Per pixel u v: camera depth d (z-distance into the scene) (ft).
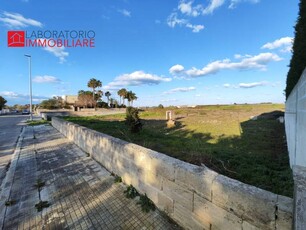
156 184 9.55
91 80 187.93
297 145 13.38
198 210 7.22
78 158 19.54
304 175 4.45
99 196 11.27
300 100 12.49
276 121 60.85
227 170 11.60
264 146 25.63
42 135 36.94
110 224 8.72
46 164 18.06
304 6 15.52
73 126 27.96
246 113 105.09
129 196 10.82
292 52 19.75
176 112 114.01
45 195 11.80
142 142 19.19
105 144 15.94
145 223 8.61
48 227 8.76
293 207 4.34
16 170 16.69
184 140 24.88
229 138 32.01
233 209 5.91
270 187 9.47
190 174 7.52
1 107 213.25
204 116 87.66
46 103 184.34
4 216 9.79
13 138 35.55
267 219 5.03
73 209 10.10
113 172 14.48
